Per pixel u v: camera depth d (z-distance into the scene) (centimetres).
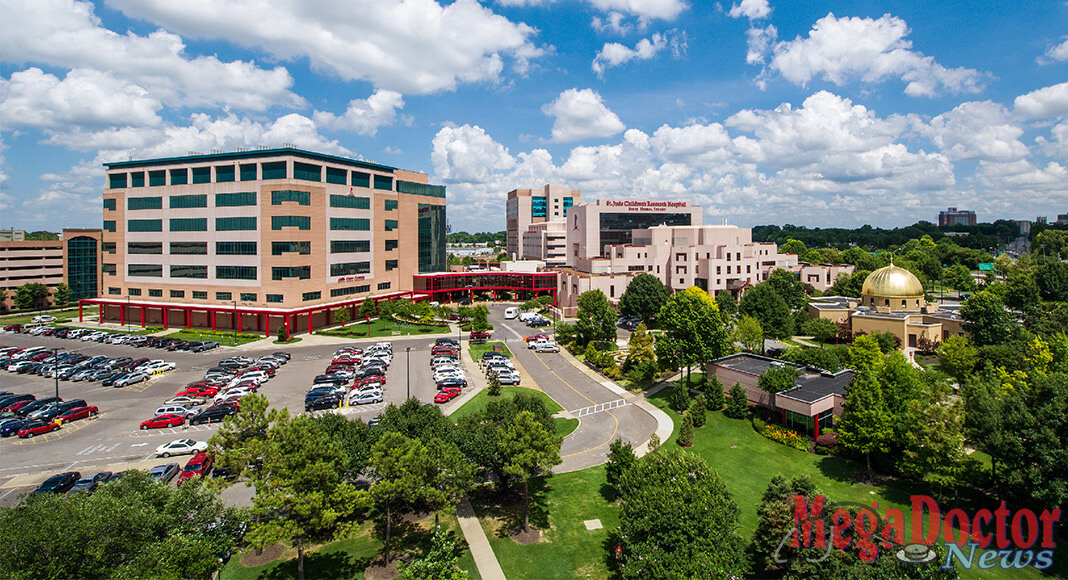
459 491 3809
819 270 16125
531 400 4994
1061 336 6938
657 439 4947
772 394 6191
